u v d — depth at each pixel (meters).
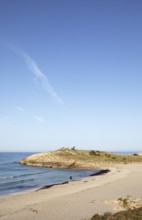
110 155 114.44
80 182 51.91
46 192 40.38
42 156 108.06
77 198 34.62
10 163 120.19
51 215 26.22
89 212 26.92
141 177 57.94
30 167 99.88
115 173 68.06
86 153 111.31
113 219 20.41
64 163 98.75
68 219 24.70
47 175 72.94
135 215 20.14
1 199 35.22
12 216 26.08
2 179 62.56
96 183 49.56
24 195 38.16
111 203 30.61
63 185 48.00
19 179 62.94
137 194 36.66
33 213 27.11
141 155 125.62
